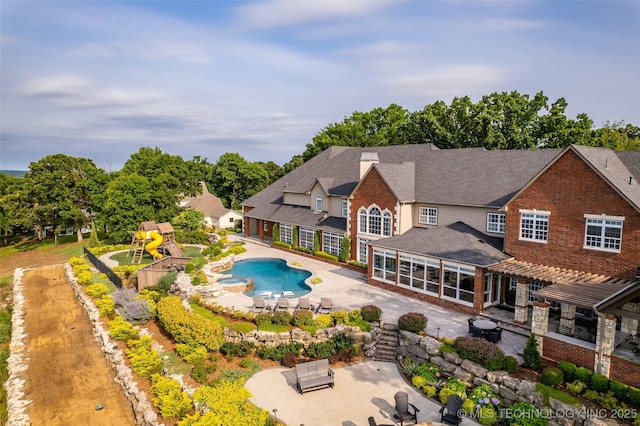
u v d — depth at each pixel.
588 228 23.70
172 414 18.42
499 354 19.14
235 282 35.06
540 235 25.97
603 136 57.53
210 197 80.81
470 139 58.38
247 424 16.66
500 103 56.66
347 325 24.78
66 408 20.81
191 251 50.28
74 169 70.94
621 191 21.88
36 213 67.38
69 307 36.22
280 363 23.02
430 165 39.22
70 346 28.16
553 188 25.06
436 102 62.12
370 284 34.41
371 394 19.72
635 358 17.45
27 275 48.66
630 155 28.58
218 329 24.25
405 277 31.69
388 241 33.25
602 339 17.80
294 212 51.00
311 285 34.25
